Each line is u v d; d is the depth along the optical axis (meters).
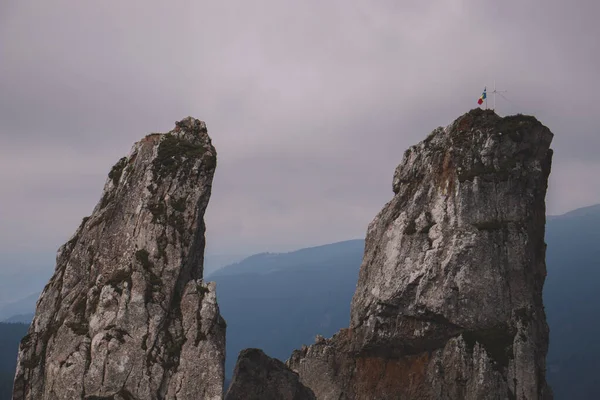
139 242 63.78
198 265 67.75
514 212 86.44
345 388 93.94
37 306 63.88
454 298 84.44
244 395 74.06
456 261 85.31
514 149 88.38
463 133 91.25
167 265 63.12
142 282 62.03
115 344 59.94
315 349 98.94
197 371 60.44
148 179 65.94
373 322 90.62
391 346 89.38
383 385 89.38
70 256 65.88
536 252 88.50
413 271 88.00
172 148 67.88
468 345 82.06
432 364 84.62
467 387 80.50
